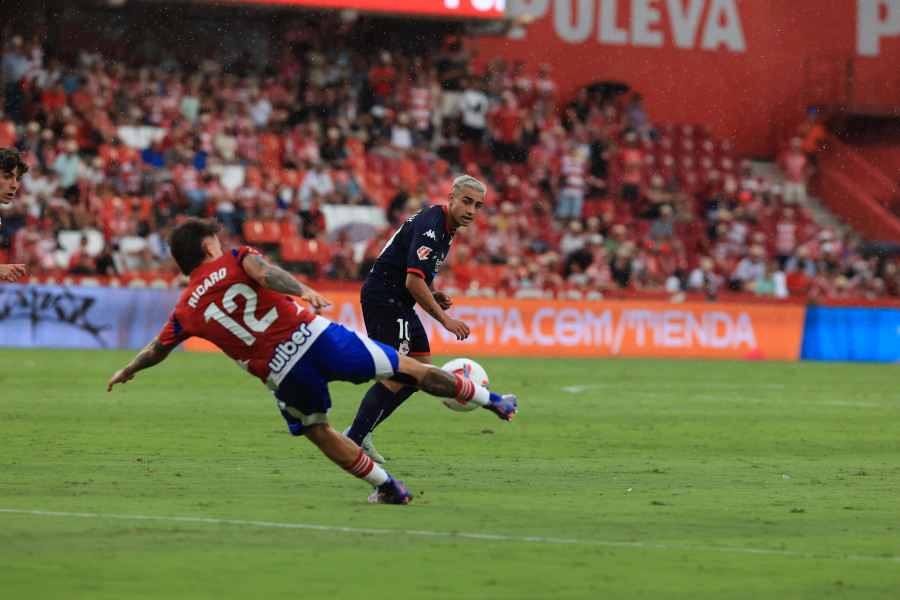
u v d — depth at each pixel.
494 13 91.12
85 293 69.12
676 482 23.42
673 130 104.69
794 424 38.44
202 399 41.28
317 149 88.38
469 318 74.88
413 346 23.67
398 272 23.22
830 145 108.81
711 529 17.33
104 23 89.88
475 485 22.11
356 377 17.91
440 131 96.06
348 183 86.81
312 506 18.56
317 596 12.18
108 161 82.75
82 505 18.08
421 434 32.31
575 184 93.38
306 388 17.55
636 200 97.56
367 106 93.44
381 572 13.47
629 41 108.00
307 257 81.62
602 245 88.06
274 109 90.38
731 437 33.81
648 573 13.87
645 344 78.25
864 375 66.31
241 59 93.19
